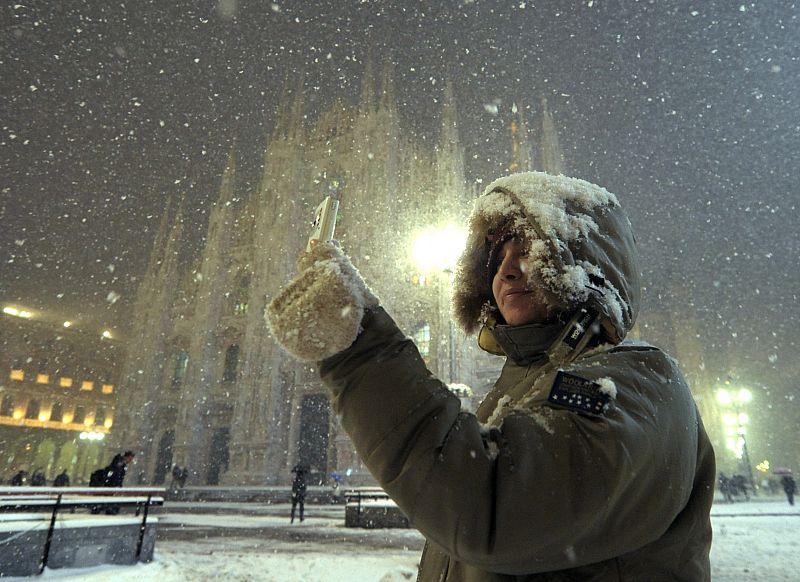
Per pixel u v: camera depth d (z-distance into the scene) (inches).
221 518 770.8
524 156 2022.6
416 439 31.0
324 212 39.2
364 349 33.1
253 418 1644.9
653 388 38.2
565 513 29.8
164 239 2331.4
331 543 451.5
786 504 1119.6
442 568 44.4
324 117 2149.4
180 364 1980.8
